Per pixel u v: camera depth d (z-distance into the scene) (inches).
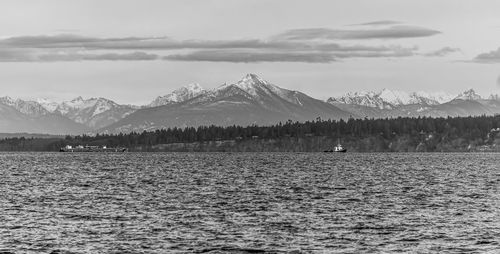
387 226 2952.8
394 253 2400.3
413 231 2822.3
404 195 4365.2
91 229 2847.0
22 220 3090.6
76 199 4045.3
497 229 2866.6
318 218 3201.3
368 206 3705.7
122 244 2536.9
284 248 2482.8
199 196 4274.1
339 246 2517.2
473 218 3191.4
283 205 3750.0
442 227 2923.2
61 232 2770.7
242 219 3161.9
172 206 3678.6
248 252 2417.6
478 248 2480.3
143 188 4923.7
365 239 2650.1
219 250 2444.6
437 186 5128.0
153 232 2785.4
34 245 2509.8
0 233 2731.3
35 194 4367.6
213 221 3090.6
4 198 4077.3
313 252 2417.6
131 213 3358.8
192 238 2659.9
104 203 3826.3
